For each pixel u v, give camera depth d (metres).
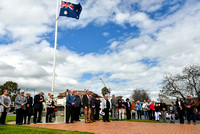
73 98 11.33
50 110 11.45
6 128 6.85
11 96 57.00
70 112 11.30
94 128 8.30
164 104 15.73
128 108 15.35
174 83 41.22
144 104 16.98
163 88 42.66
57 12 14.39
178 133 6.96
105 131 7.28
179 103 12.93
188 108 11.95
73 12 14.68
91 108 11.94
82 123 10.92
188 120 12.01
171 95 41.06
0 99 8.70
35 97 10.70
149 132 7.13
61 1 14.62
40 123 10.62
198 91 37.84
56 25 14.07
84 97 11.53
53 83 12.69
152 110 16.33
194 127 9.30
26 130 6.45
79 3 14.91
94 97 13.76
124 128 8.44
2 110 8.60
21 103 9.57
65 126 9.07
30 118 10.71
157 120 15.78
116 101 13.78
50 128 7.82
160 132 7.20
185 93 39.66
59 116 12.38
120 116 15.00
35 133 5.81
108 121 12.27
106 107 12.25
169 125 10.52
